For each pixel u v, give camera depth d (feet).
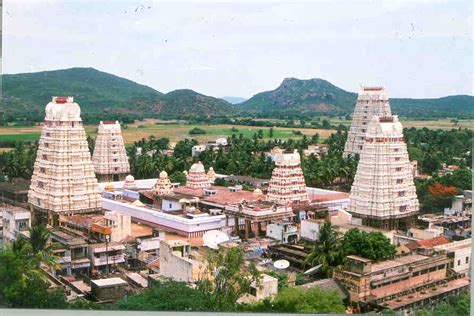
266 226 244.83
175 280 177.37
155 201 282.36
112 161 323.78
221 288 161.79
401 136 265.13
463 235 240.12
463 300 169.58
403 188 264.52
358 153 324.19
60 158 247.50
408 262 178.19
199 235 234.99
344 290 171.73
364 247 183.73
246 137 358.64
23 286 166.20
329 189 321.52
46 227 220.02
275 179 281.54
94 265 198.39
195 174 309.01
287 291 163.73
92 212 254.68
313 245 210.18
